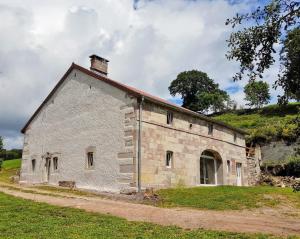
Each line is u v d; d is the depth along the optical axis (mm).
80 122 22656
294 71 7906
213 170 26375
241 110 73875
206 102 78188
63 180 22859
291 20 7504
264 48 7879
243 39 7914
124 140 19328
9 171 39062
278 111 62031
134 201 16922
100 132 20969
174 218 12391
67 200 15836
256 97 72750
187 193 18328
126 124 19500
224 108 81438
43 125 26266
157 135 20219
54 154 24297
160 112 20812
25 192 18438
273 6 7484
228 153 27594
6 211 12383
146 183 18812
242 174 29609
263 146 36375
